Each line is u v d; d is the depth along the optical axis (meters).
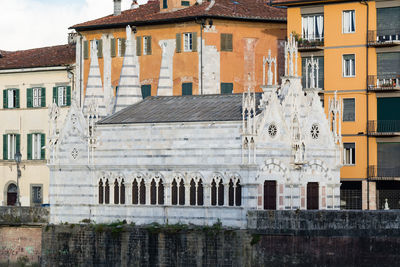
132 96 141.25
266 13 163.25
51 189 137.62
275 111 126.06
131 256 129.88
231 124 124.75
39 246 139.12
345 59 147.62
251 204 123.44
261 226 122.06
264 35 162.50
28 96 177.50
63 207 137.00
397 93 144.12
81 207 135.62
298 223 120.00
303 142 127.75
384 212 115.81
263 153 124.62
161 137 129.62
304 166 129.50
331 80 148.25
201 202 127.00
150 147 130.50
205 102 133.38
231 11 160.88
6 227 142.12
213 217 125.69
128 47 142.12
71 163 136.25
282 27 163.62
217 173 125.69
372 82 145.50
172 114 131.50
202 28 159.38
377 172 145.00
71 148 136.38
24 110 177.75
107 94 168.75
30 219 139.88
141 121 131.50
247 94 125.38
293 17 151.12
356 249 117.00
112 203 133.38
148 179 130.62
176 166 128.38
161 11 167.12
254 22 161.75
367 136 145.50
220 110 129.38
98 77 143.38
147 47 165.12
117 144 133.12
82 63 172.25
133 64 142.12
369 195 145.12
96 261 132.88
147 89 165.00
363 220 116.75
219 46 160.12
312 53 149.75
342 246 117.69
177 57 162.12
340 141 132.75
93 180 134.62
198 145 126.88
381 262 115.81
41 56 180.38
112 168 133.25
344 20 147.75
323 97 148.88
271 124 125.62
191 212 127.25
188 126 127.62
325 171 131.50
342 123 147.50
